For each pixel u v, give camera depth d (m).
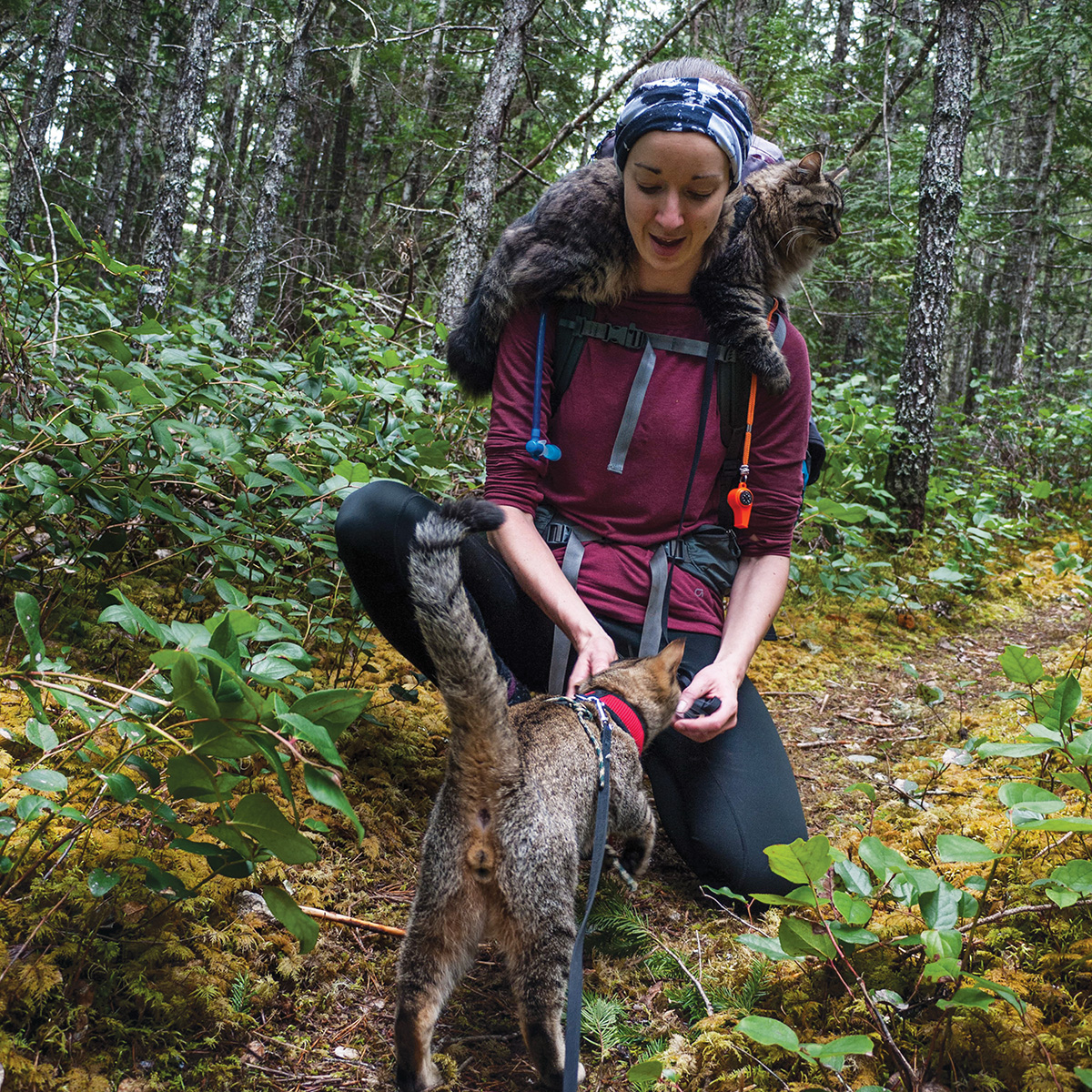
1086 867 1.68
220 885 2.16
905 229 9.83
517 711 2.28
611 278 2.59
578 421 2.67
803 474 2.85
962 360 22.30
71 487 2.87
